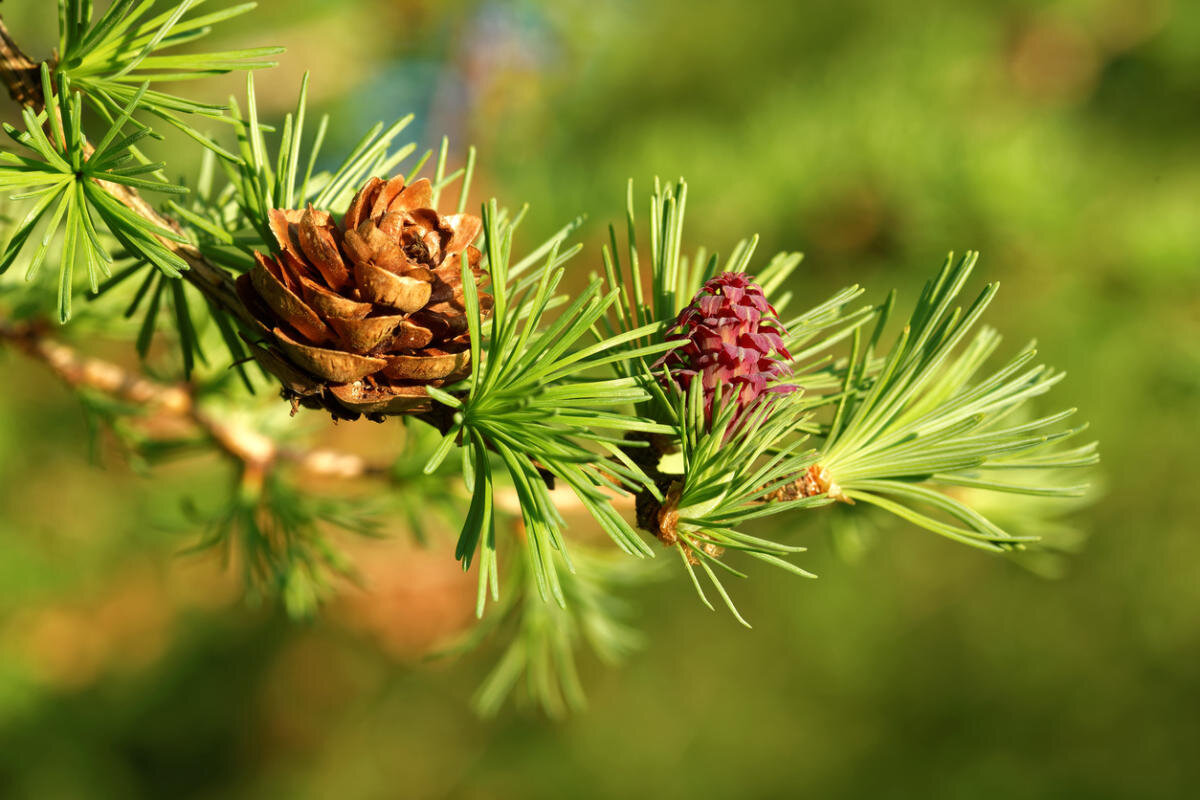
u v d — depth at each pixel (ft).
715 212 2.22
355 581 1.12
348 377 0.81
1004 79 2.98
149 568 3.52
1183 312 2.04
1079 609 3.35
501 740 3.99
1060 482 1.11
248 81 0.86
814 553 3.59
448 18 3.38
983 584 3.54
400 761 3.99
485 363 0.82
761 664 3.76
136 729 3.73
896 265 2.08
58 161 0.80
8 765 3.39
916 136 2.12
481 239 0.88
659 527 0.83
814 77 2.72
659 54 3.31
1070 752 3.39
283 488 1.10
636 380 0.83
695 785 3.73
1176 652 3.25
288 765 3.96
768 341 0.84
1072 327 2.12
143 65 0.83
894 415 0.86
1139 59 3.08
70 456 3.26
